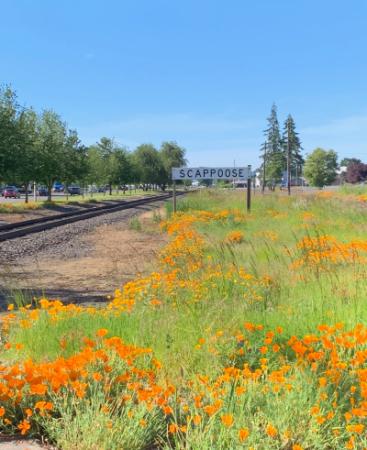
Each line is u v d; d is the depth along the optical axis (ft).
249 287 23.45
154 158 387.14
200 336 15.88
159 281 23.71
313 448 9.86
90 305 26.05
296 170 415.23
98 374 11.07
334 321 17.69
